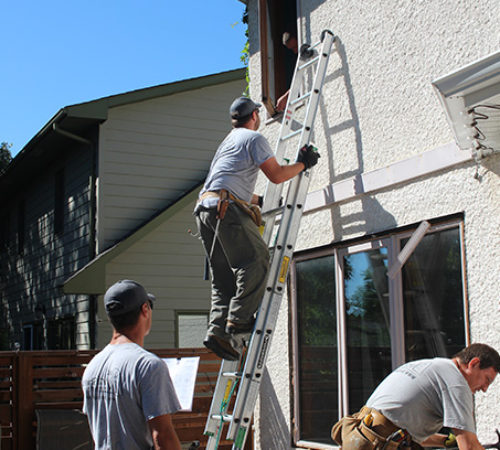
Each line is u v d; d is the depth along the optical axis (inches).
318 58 205.8
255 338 170.4
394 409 131.3
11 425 256.7
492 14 159.2
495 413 149.5
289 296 226.2
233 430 165.5
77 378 267.9
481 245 156.1
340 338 201.9
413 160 176.7
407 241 180.9
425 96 176.7
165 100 476.4
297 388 219.8
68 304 481.4
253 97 258.8
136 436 111.6
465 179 161.8
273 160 171.9
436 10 175.8
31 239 592.1
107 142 451.8
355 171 200.1
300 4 233.6
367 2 201.2
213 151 488.4
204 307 452.4
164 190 466.3
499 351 149.5
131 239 420.2
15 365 260.1
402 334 180.5
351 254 201.9
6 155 821.2
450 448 140.6
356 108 201.8
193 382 212.1
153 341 432.5
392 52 189.6
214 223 167.5
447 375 127.1
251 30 263.7
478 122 136.0
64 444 254.4
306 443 211.9
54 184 534.3
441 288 169.6
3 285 687.1
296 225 182.4
